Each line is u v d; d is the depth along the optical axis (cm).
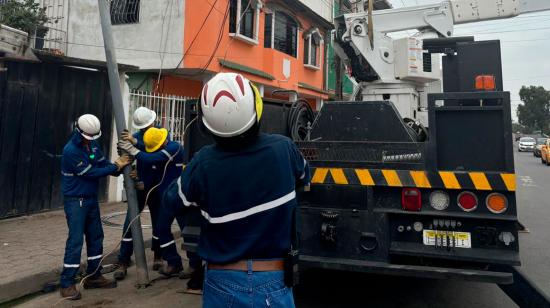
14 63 677
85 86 798
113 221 703
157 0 1180
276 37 1535
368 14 539
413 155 332
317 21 1769
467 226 319
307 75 1747
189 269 482
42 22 1261
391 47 547
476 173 313
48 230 622
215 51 1180
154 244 509
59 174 756
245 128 191
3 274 436
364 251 339
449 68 535
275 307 193
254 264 194
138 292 436
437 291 446
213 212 197
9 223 659
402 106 549
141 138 490
